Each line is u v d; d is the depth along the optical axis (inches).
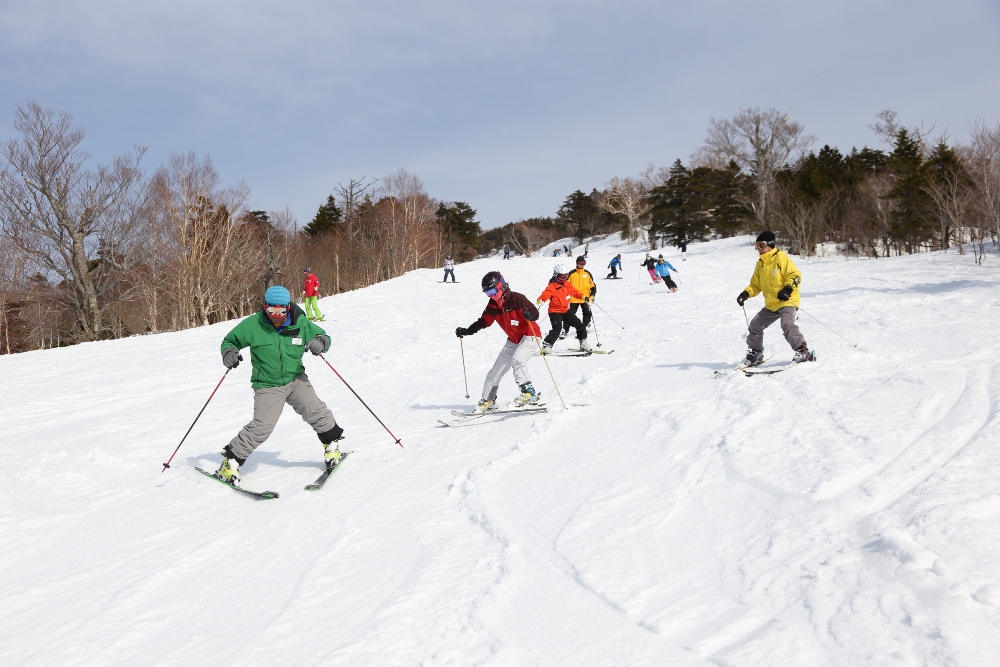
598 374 334.3
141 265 1417.3
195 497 202.4
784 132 2358.5
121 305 1472.7
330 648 109.6
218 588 139.2
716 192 2465.6
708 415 222.7
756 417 208.1
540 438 229.0
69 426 339.0
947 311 398.0
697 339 420.2
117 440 286.8
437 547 148.9
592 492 171.6
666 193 2476.6
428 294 1105.4
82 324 1478.8
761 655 95.1
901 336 324.5
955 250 1273.4
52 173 1321.4
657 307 666.2
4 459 261.9
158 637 120.3
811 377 251.1
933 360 256.2
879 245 1664.6
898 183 1477.6
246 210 1478.8
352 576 138.7
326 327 745.0
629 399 268.1
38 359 645.3
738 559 125.7
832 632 98.0
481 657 103.0
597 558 134.3
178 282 1298.0
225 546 162.6
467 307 855.7
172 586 141.7
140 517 187.2
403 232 2247.8
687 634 104.5
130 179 1390.3
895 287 620.7
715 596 114.7
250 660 109.0
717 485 162.4
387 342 587.2
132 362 580.1
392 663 103.0
